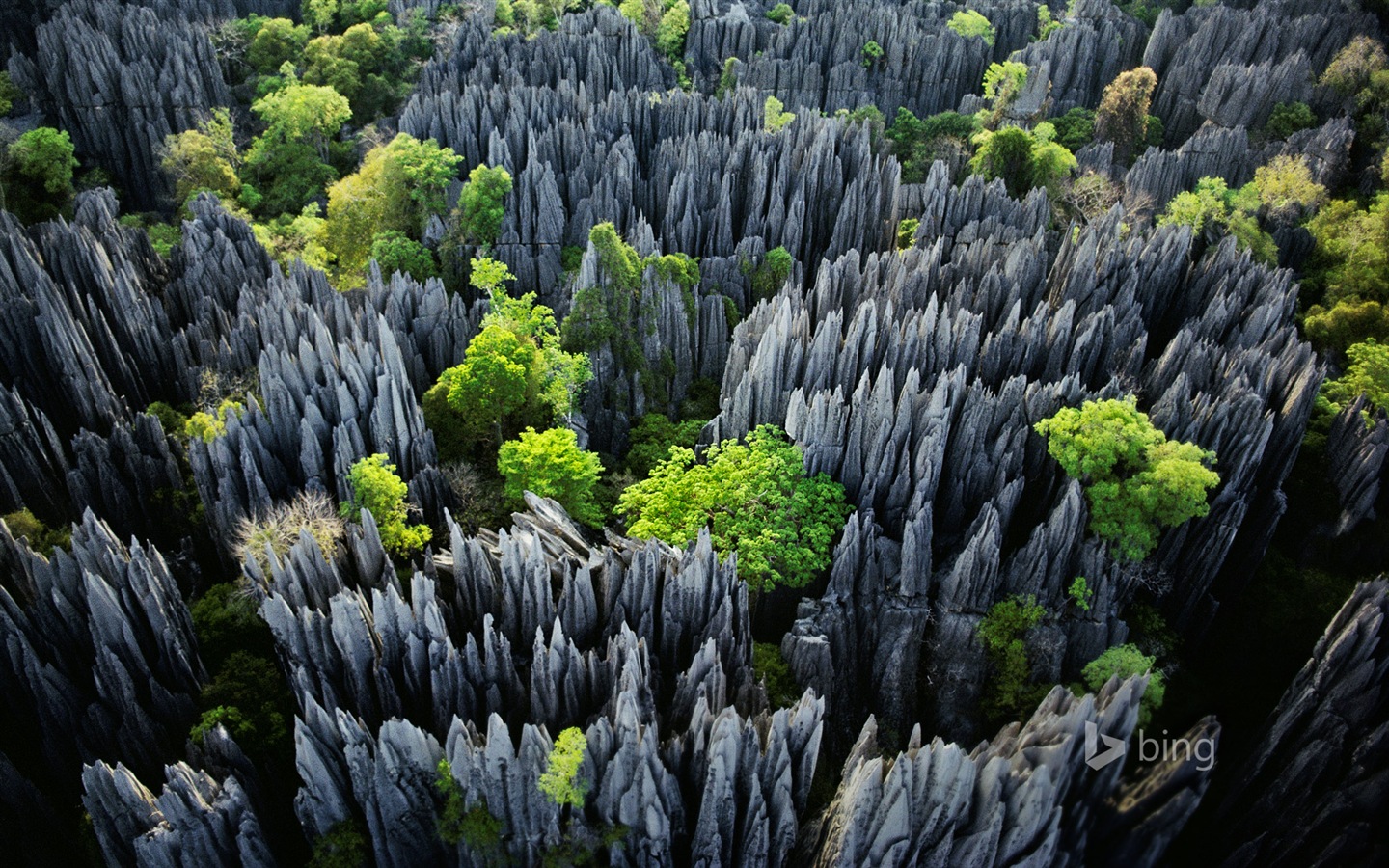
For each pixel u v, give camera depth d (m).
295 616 43.19
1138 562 52.00
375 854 40.38
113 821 38.22
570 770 37.81
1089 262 67.19
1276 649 54.28
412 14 116.88
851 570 53.25
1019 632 51.09
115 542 47.41
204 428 58.78
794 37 119.06
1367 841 38.59
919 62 117.50
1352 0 107.62
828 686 50.81
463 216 79.25
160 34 104.25
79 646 46.47
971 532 53.91
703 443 66.06
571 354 69.38
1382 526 55.69
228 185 95.62
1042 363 63.72
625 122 93.06
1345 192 90.38
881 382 53.56
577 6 124.62
